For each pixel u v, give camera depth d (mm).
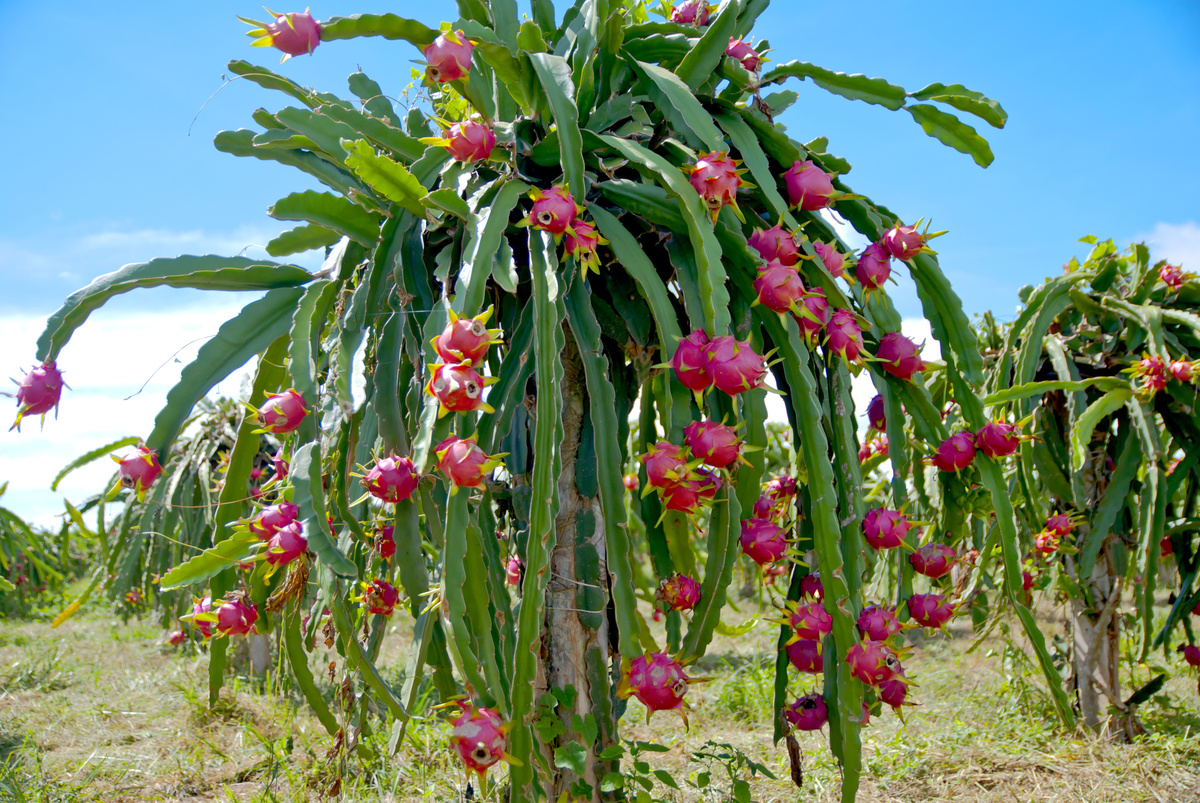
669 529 1816
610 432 1396
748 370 1197
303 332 1374
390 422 1367
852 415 1568
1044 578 3480
